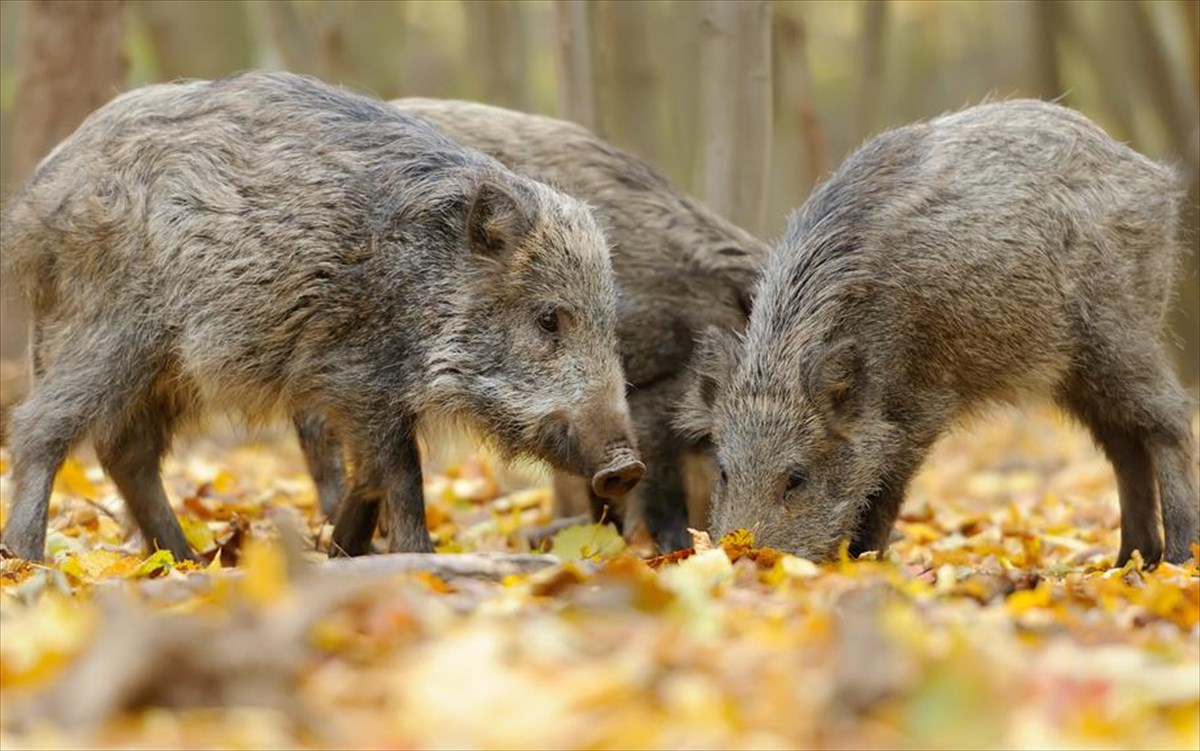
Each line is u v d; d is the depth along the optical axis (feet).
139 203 37.70
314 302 37.81
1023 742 20.10
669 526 46.06
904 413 40.86
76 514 45.65
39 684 21.77
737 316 46.50
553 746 19.71
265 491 53.83
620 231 46.24
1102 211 42.39
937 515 54.60
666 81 116.57
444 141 39.47
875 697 20.90
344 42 98.22
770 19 58.44
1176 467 42.91
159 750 19.53
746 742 19.71
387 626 23.84
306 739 20.10
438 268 38.19
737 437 39.52
